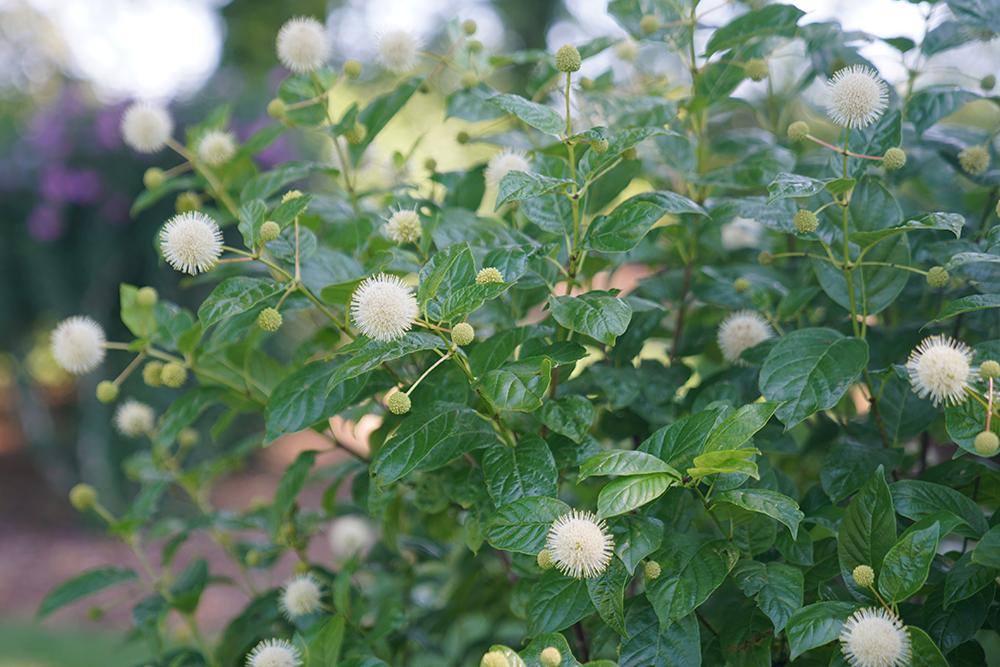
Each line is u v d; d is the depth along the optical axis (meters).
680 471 0.69
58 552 2.86
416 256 0.80
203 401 0.86
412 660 0.99
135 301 0.87
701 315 0.97
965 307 0.69
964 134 0.90
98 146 2.84
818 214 0.78
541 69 0.95
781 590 0.68
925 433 0.89
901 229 0.70
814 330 0.73
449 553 1.00
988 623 0.74
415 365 0.83
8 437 3.88
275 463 3.49
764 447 0.80
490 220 0.81
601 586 0.68
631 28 0.93
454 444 0.73
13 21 3.86
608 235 0.73
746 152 0.91
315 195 0.89
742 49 0.91
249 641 0.88
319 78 0.91
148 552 2.77
